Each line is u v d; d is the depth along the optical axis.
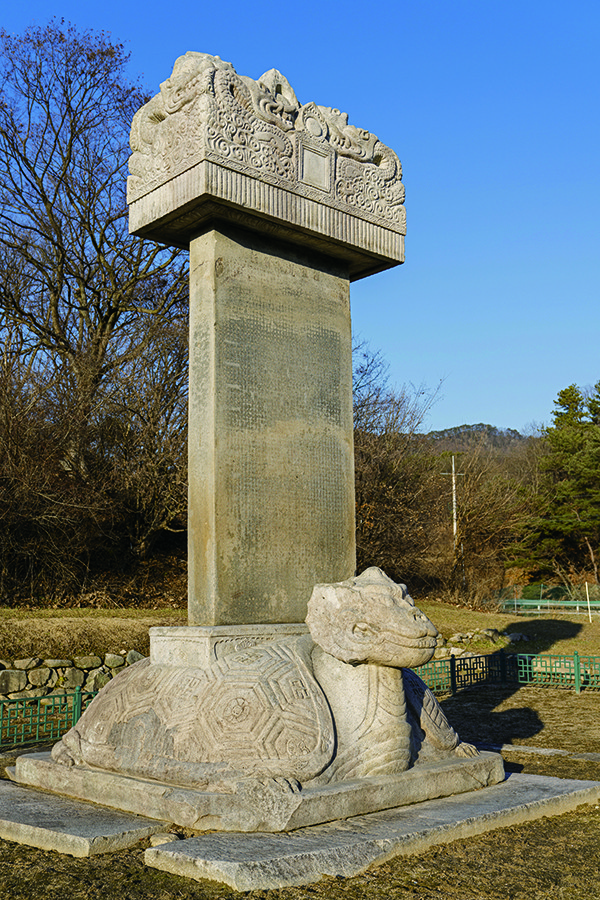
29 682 10.13
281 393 5.59
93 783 4.50
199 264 5.46
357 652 4.32
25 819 4.12
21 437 13.79
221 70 5.18
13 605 13.70
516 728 8.91
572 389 40.25
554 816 4.57
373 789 4.20
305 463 5.66
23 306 18.30
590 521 32.72
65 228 18.45
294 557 5.47
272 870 3.36
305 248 5.94
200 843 3.64
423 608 19.61
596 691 11.80
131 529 16.83
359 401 20.98
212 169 5.03
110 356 17.78
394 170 6.32
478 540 26.41
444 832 3.98
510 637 17.06
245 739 4.06
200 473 5.21
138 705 4.61
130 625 11.85
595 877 3.59
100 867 3.59
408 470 21.48
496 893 3.39
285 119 5.56
